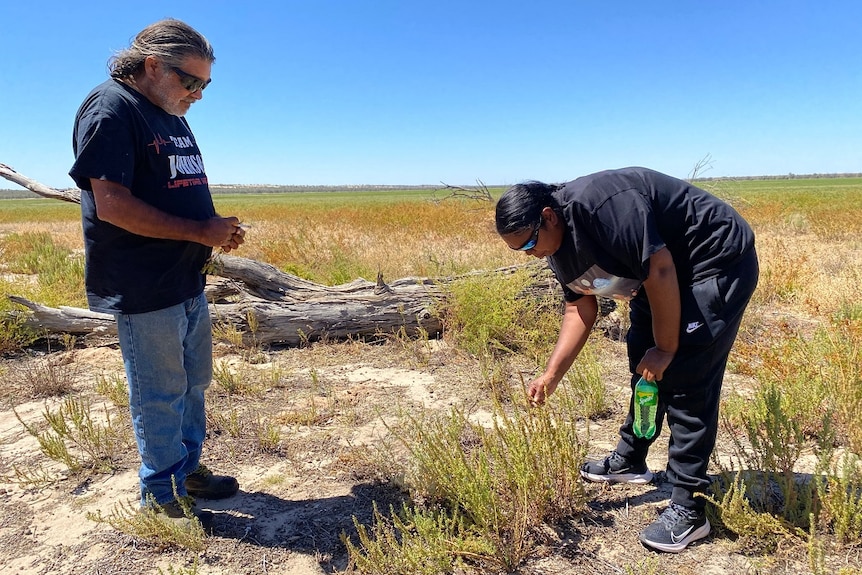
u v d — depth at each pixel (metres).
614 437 3.61
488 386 4.36
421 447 3.11
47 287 7.76
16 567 2.54
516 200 2.25
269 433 3.56
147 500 2.69
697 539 2.54
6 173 4.10
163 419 2.62
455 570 2.43
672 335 2.31
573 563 2.45
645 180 2.33
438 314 5.69
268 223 22.81
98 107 2.27
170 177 2.52
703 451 2.45
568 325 2.71
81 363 5.27
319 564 2.52
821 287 6.71
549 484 2.69
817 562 2.32
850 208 21.64
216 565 2.53
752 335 5.47
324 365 5.13
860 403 3.27
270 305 5.65
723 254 2.30
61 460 3.37
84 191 2.42
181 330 2.62
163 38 2.37
